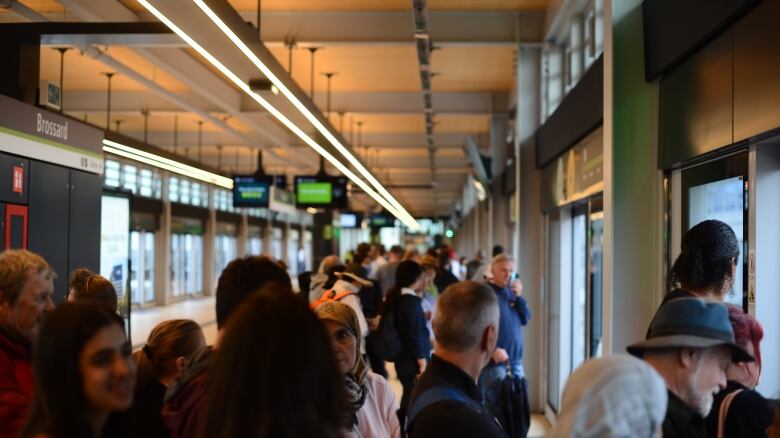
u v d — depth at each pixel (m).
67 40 5.96
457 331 2.14
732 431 2.07
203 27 4.27
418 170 26.31
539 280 8.63
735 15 2.99
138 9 7.74
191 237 24.02
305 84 12.18
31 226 4.93
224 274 2.14
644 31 4.16
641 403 1.34
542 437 6.94
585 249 6.30
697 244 2.53
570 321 7.37
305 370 1.31
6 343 2.45
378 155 22.31
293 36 8.33
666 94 3.98
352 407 2.57
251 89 5.88
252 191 17.09
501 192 13.27
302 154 17.84
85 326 1.64
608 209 4.21
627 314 4.15
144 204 19.09
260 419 1.28
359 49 9.79
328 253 30.75
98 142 5.98
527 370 8.52
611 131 4.18
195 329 2.53
